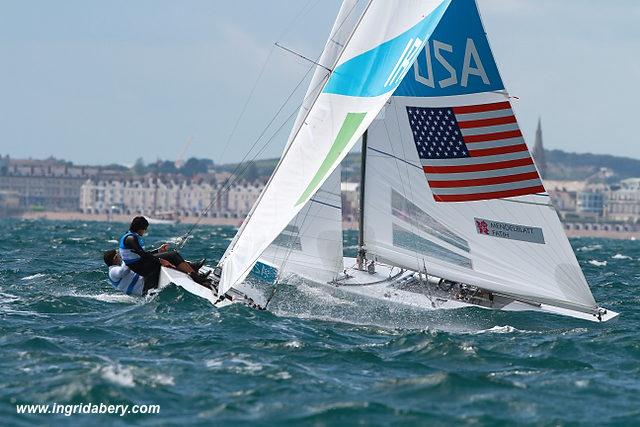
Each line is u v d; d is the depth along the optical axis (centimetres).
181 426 4834
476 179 8350
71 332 7006
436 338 6994
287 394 5428
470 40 8231
